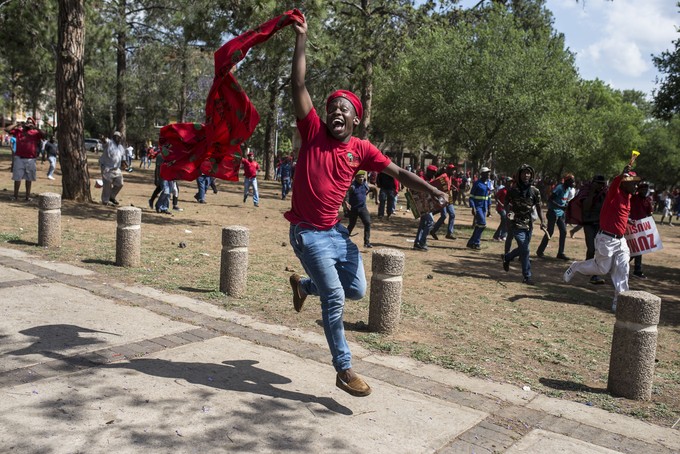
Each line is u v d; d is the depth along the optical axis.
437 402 4.21
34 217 11.91
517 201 9.63
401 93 26.45
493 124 22.75
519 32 24.09
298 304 4.59
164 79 37.69
